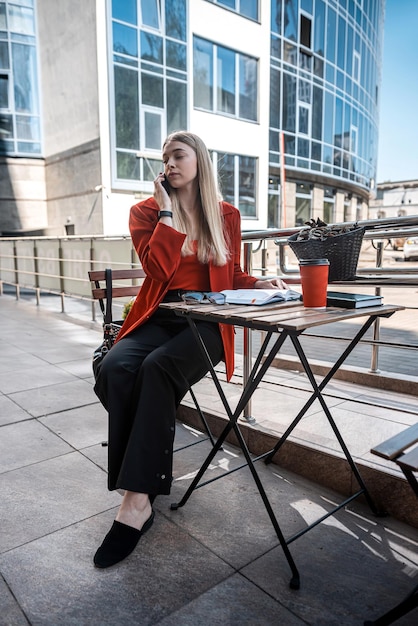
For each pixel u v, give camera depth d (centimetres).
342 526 167
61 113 1236
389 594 134
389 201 3089
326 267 153
